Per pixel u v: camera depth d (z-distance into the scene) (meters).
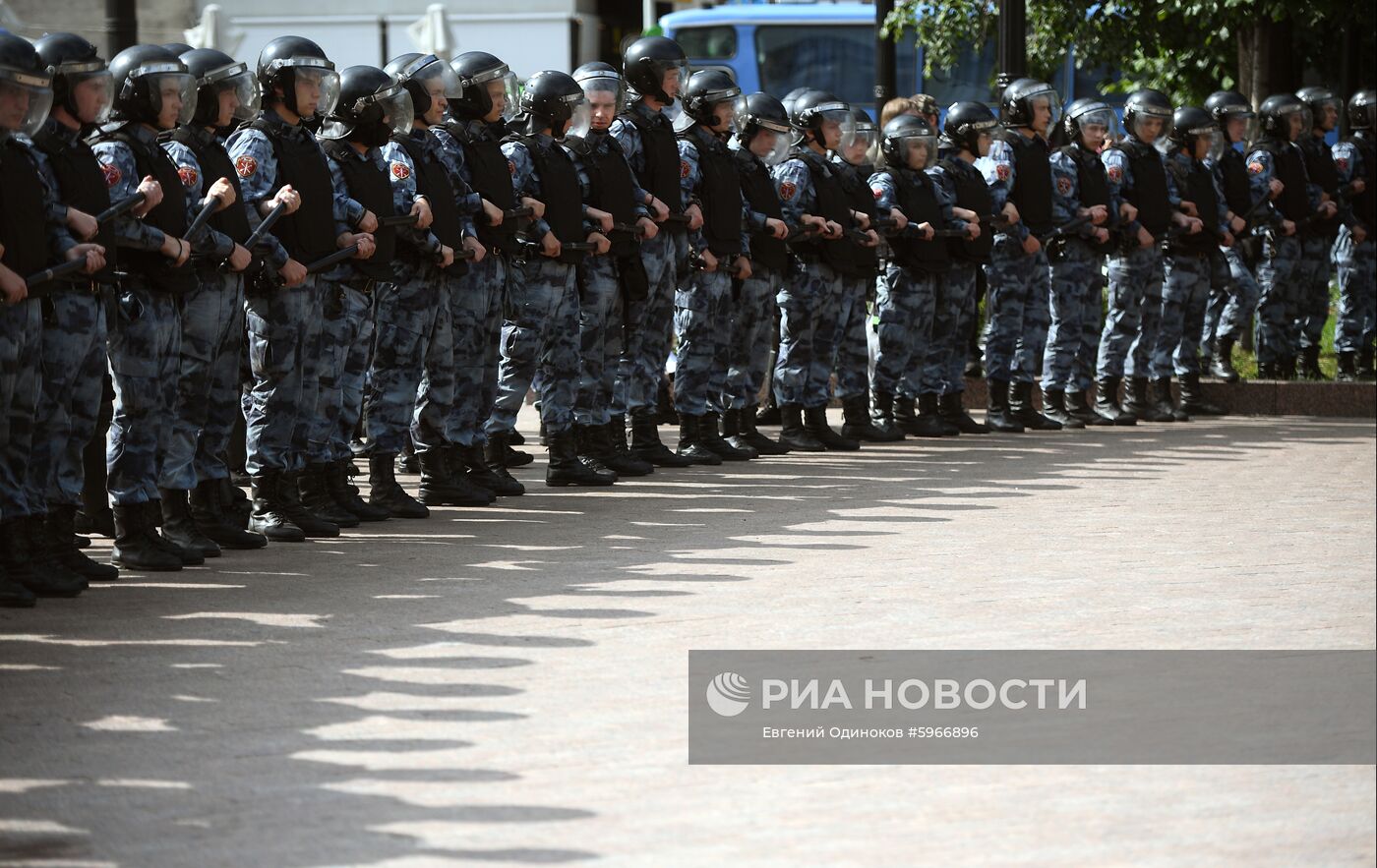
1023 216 19.39
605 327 15.84
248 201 12.30
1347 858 6.40
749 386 17.73
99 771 7.28
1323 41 28.61
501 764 7.39
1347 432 20.12
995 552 12.38
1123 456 17.80
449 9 31.95
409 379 13.91
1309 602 10.78
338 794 6.99
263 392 12.70
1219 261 21.53
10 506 10.51
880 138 18.94
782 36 36.16
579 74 15.68
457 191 14.16
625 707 8.26
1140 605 10.65
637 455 16.88
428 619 10.02
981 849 6.45
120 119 11.33
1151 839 6.59
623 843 6.46
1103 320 24.22
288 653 9.23
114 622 9.95
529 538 12.88
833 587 11.07
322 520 12.99
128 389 11.42
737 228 16.88
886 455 17.88
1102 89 31.16
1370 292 23.12
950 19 27.00
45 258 10.45
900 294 18.88
